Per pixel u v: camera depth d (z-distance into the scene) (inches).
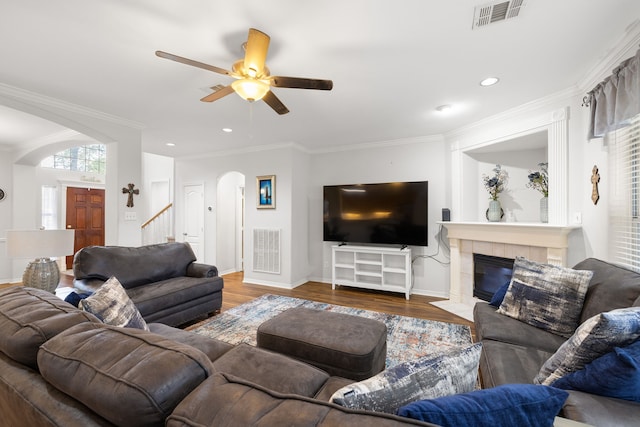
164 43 80.0
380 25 71.4
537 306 75.1
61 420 27.8
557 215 108.3
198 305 126.6
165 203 277.6
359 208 182.2
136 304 103.0
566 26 71.7
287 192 188.1
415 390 30.2
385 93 109.9
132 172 148.2
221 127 153.9
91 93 112.2
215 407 24.0
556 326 71.0
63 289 111.3
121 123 142.8
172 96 114.6
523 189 146.3
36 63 90.7
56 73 96.8
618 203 86.9
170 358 28.8
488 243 138.4
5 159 197.9
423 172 171.8
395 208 172.2
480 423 24.4
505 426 24.7
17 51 84.0
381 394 28.8
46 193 232.7
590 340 39.4
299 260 196.1
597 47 80.4
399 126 150.4
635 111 71.5
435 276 169.0
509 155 149.5
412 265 175.8
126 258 121.7
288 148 187.2
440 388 31.4
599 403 35.1
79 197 249.3
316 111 129.0
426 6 65.1
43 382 32.5
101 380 27.3
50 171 231.5
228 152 210.1
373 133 164.1
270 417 22.5
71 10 66.9
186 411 24.1
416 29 73.0
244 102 120.0
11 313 41.3
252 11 66.7
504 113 128.1
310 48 81.0
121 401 25.2
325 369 69.9
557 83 101.7
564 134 106.1
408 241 168.6
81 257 112.0
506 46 80.0
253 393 25.5
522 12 67.0
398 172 178.9
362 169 189.9
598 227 95.0
